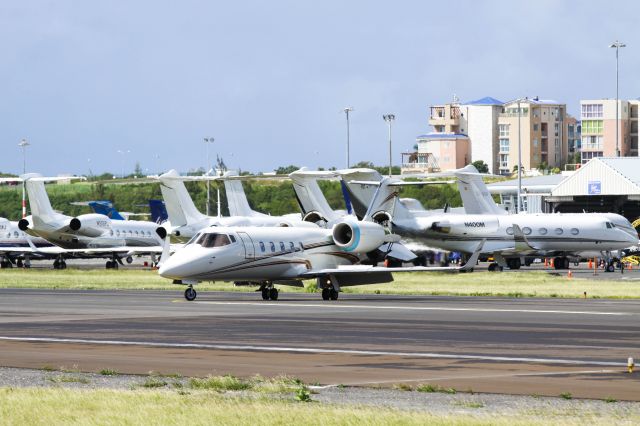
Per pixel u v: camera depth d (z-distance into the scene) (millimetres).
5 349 93250
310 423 56375
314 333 107125
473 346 94500
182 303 157875
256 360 84875
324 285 169750
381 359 85312
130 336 104438
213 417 58031
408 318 126375
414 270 168500
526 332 107500
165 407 61094
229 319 125500
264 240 167125
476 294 183625
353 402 64438
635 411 61031
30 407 61250
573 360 84250
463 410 61469
